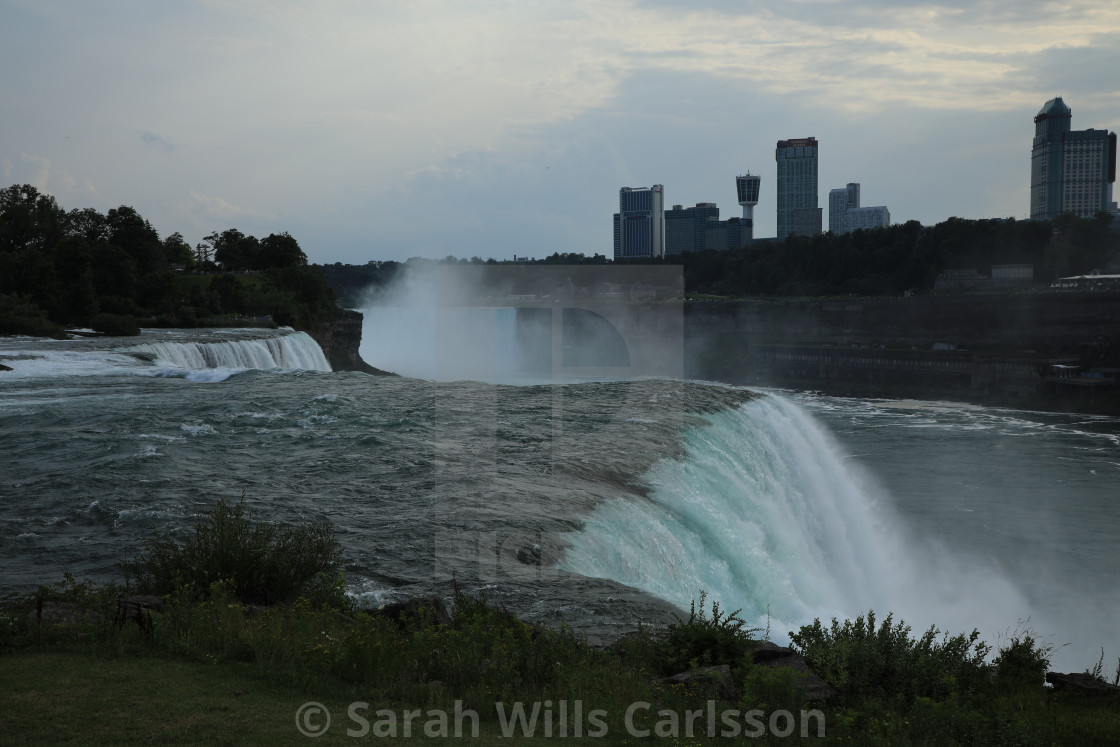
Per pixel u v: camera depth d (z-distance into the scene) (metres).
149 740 6.23
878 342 171.62
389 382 43.00
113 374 46.25
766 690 8.60
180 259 156.88
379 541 16.05
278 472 22.58
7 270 81.75
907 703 9.16
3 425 28.92
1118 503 55.12
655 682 8.89
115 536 17.38
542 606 12.19
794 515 28.61
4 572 15.19
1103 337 140.88
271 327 98.69
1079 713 9.88
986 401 125.31
